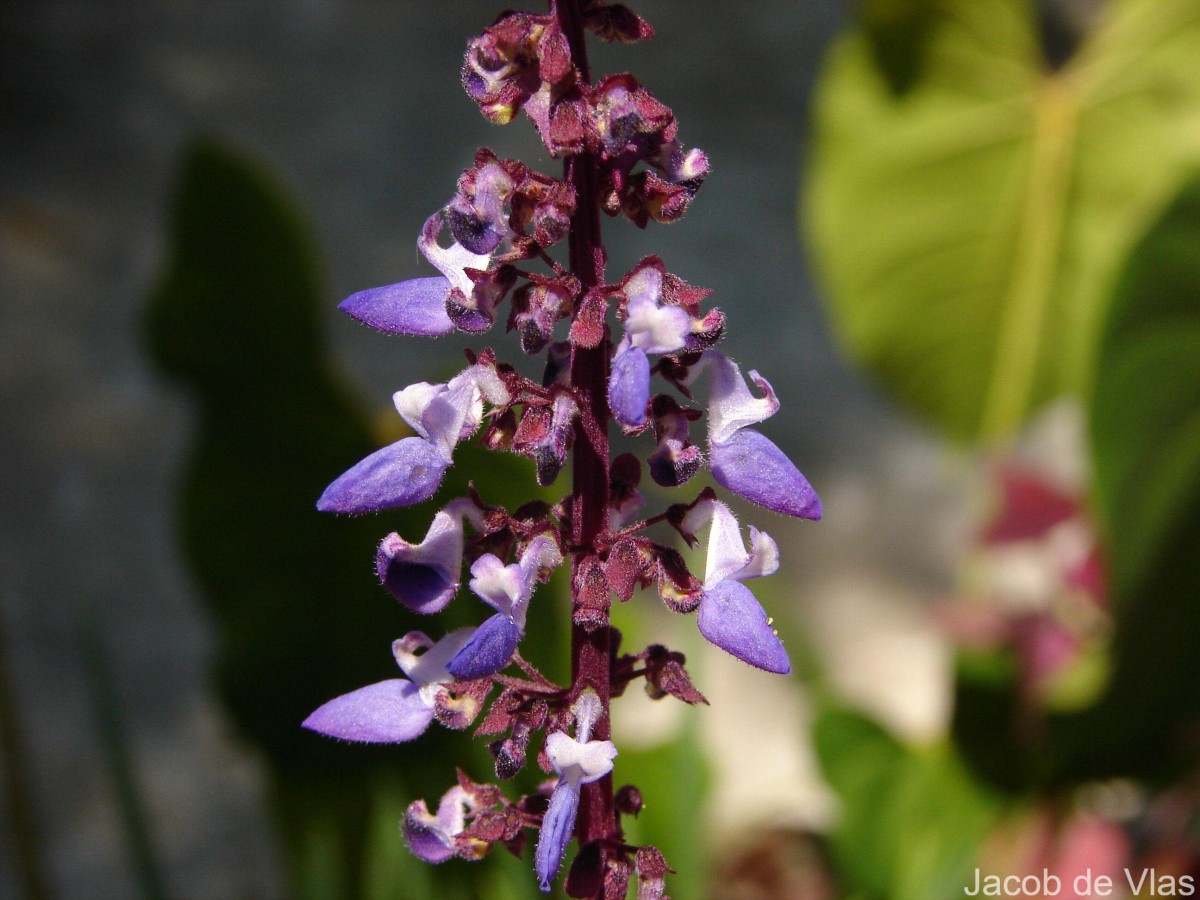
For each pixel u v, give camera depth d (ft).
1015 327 1.06
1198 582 0.77
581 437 0.49
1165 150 1.00
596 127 0.47
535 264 1.40
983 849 0.87
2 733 0.74
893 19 0.99
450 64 2.39
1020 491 0.93
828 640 1.40
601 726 0.50
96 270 1.83
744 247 1.96
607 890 0.50
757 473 0.48
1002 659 0.86
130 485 1.51
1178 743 0.85
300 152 2.12
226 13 2.47
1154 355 0.73
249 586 0.80
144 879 0.71
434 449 0.48
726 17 2.49
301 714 0.81
